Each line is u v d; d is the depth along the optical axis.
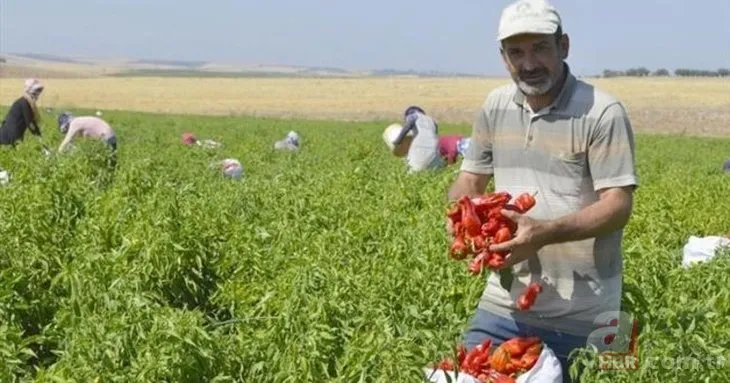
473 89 116.44
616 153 6.59
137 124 48.41
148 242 9.54
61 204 12.53
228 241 10.66
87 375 6.57
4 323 7.61
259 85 125.25
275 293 8.62
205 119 59.28
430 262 9.27
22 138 22.03
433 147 19.53
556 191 6.79
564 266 6.92
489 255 6.52
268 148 30.97
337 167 21.78
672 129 73.69
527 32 6.38
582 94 6.70
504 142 6.98
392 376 6.36
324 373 6.99
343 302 7.77
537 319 7.09
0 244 9.44
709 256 11.69
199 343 7.04
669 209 15.64
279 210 13.32
